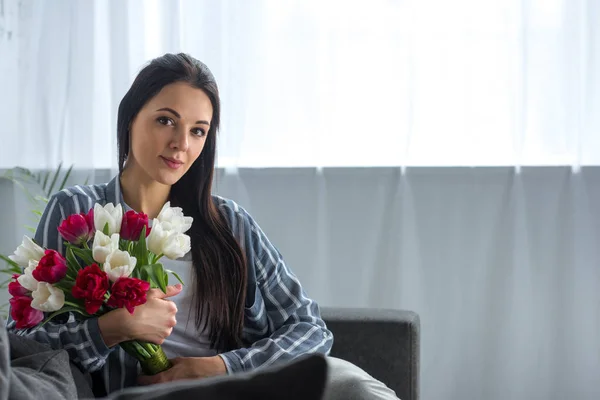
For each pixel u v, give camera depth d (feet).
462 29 11.08
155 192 6.45
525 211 11.15
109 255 5.10
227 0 11.27
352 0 11.19
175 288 5.67
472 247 11.27
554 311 11.16
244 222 6.74
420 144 11.24
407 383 7.18
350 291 11.44
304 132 11.34
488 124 11.14
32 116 11.62
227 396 2.69
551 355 11.19
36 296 5.06
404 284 11.38
